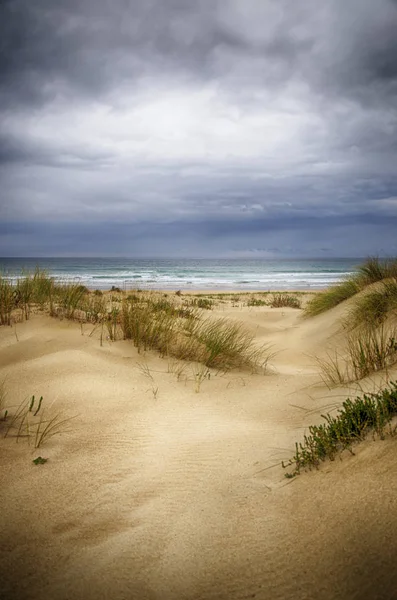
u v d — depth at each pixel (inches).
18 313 274.2
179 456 123.3
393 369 173.6
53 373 187.9
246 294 911.7
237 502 96.4
